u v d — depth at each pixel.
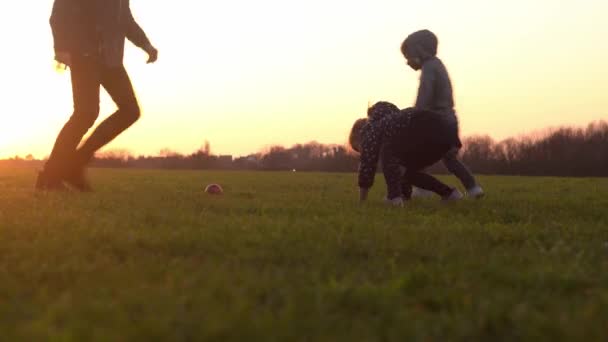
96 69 8.11
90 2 7.92
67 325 2.25
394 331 2.26
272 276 3.06
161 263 3.40
